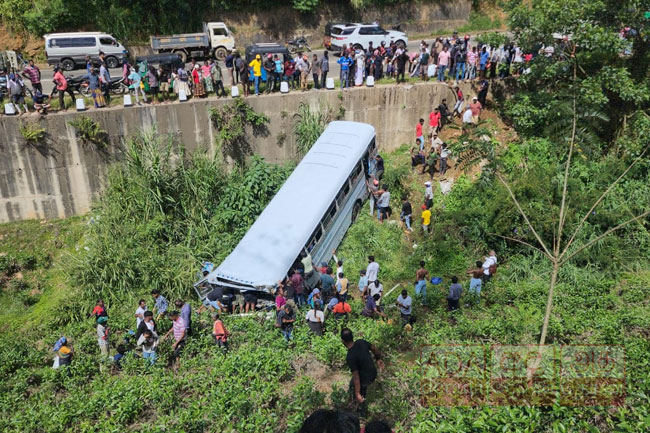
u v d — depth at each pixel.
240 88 22.45
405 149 23.58
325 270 15.77
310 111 22.25
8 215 20.20
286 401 10.36
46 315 17.02
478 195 19.42
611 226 17.09
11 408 12.09
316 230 16.92
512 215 17.30
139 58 21.95
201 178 20.20
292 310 13.16
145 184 19.20
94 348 14.63
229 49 28.19
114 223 18.52
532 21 19.80
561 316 12.82
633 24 19.61
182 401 11.09
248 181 19.84
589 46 19.05
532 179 17.77
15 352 14.59
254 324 14.08
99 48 26.52
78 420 10.80
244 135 21.77
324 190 17.64
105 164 20.39
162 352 13.59
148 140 19.95
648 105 20.55
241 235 19.08
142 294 17.14
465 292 14.51
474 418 8.03
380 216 20.05
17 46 28.25
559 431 7.55
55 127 19.34
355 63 22.70
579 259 16.19
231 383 10.77
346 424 4.32
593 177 19.27
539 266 16.45
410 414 9.16
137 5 29.70
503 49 23.17
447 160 21.70
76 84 20.95
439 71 23.17
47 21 28.06
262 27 31.98
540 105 21.28
